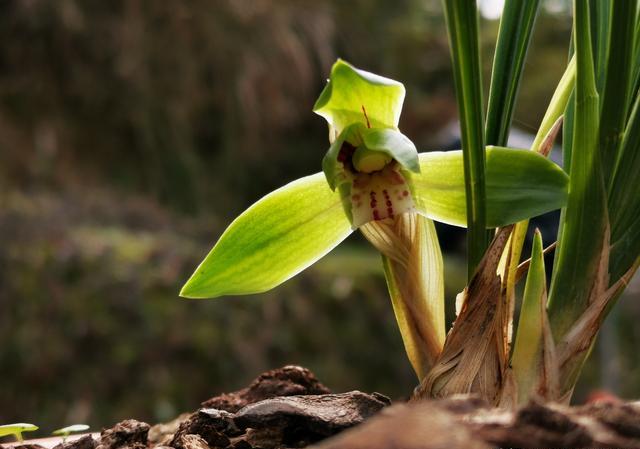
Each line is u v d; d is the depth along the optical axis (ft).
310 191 0.87
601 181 0.80
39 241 2.95
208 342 2.78
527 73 4.77
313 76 4.99
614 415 0.71
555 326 0.81
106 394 2.68
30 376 2.69
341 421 0.81
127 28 4.47
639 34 0.82
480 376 0.81
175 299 2.85
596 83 0.82
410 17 5.73
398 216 0.86
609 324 3.28
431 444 0.66
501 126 0.84
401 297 0.86
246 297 2.94
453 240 3.29
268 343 2.88
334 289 3.10
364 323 3.08
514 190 0.82
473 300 0.80
